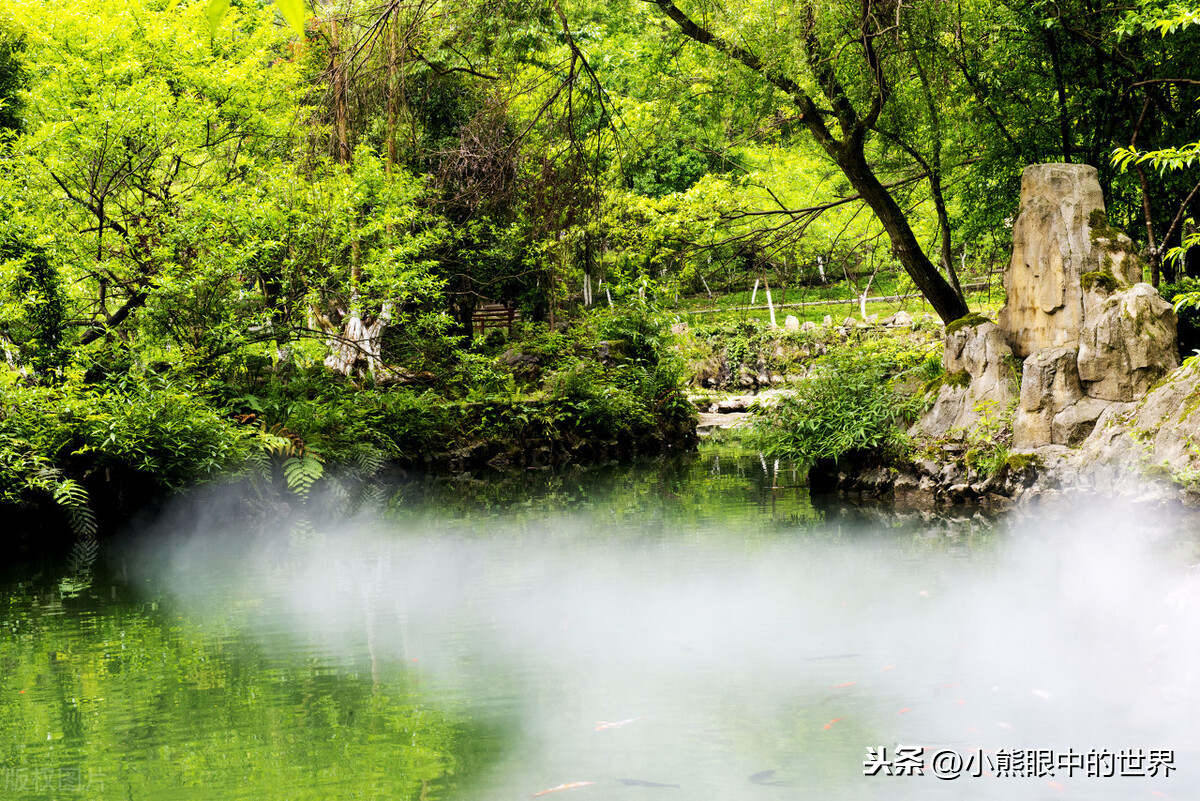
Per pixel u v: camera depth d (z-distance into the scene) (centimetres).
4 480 1009
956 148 1510
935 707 431
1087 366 1063
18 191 1239
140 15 1583
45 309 1212
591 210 1622
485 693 481
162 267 1302
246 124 1684
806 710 436
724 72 1388
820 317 3416
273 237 1429
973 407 1180
